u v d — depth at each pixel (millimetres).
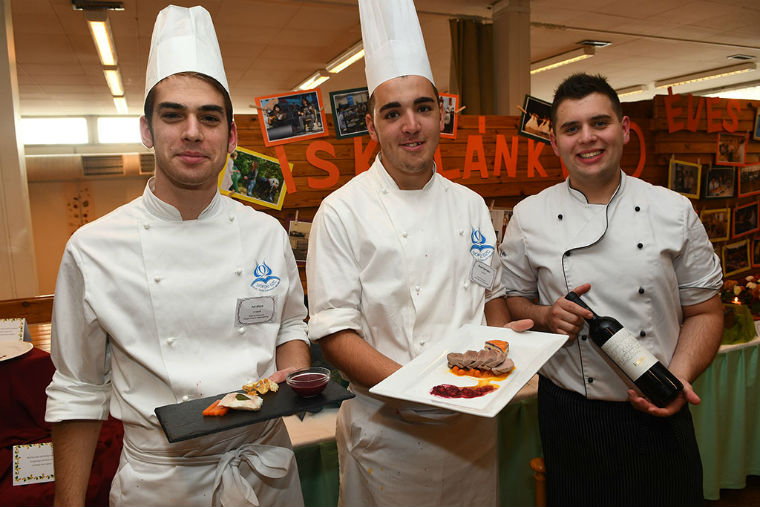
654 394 1204
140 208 1081
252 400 951
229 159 2160
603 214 1426
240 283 1119
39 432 1737
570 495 1497
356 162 2373
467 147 2596
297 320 1312
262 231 1188
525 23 5305
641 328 1397
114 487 1092
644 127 2936
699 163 3107
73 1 4797
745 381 2459
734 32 6812
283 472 1105
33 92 8586
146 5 4957
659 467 1382
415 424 1299
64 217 10328
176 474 1051
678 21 6301
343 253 1299
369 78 1339
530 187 2779
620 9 5797
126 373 1060
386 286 1284
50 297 2512
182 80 987
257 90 9617
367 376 1203
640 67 8938
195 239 1088
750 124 3273
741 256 3410
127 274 1038
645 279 1386
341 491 1470
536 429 2088
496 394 1009
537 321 1488
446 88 9844
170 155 988
